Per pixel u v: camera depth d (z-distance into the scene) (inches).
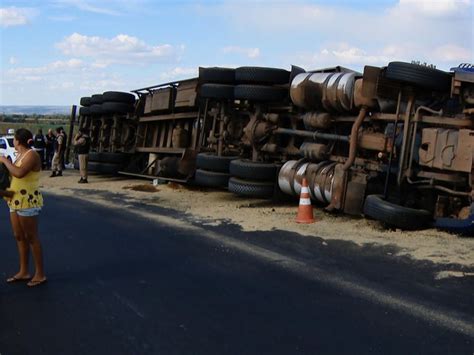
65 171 887.7
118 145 767.7
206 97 521.0
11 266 276.5
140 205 482.3
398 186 367.6
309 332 189.9
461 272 256.2
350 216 404.8
